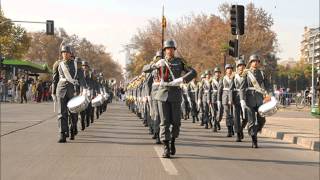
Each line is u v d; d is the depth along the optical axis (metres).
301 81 82.31
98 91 22.20
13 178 8.63
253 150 13.40
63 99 13.58
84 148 12.53
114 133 16.86
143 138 15.26
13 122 20.64
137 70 82.31
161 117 11.10
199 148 13.32
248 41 64.88
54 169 9.50
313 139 15.48
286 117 29.14
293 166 10.91
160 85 11.02
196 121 24.45
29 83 51.84
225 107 17.05
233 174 9.59
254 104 13.62
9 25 67.44
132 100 29.59
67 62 13.61
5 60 52.16
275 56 75.12
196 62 71.81
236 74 15.36
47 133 16.03
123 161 10.59
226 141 15.48
